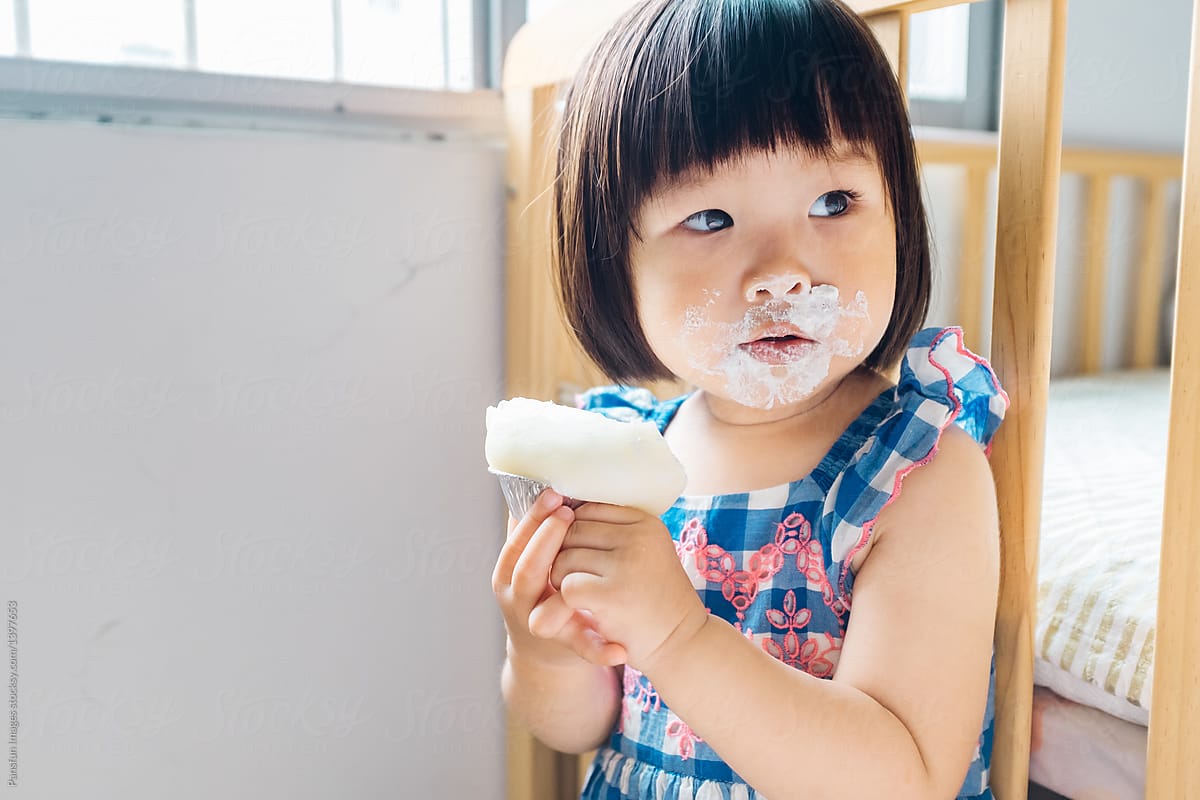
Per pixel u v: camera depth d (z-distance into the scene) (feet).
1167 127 4.84
